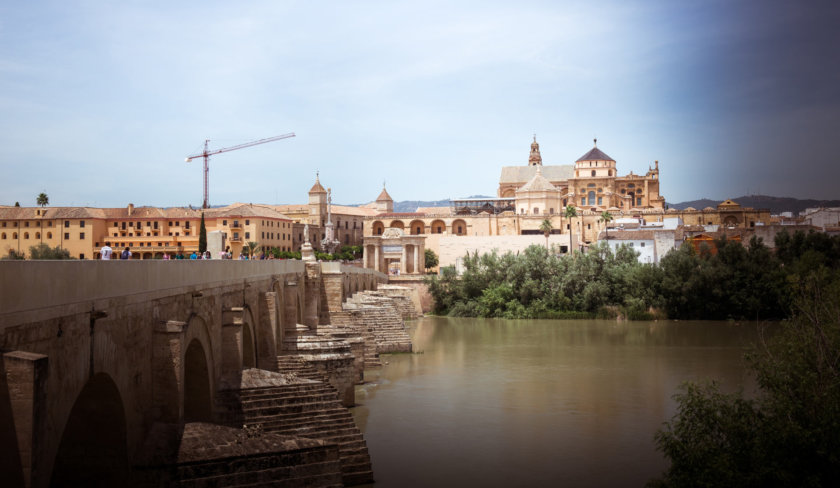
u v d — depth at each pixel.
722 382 63.34
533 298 133.00
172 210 146.12
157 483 23.53
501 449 42.53
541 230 179.12
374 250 167.62
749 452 27.97
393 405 53.47
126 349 22.69
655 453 41.94
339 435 34.28
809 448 27.00
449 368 71.12
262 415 33.09
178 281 28.16
